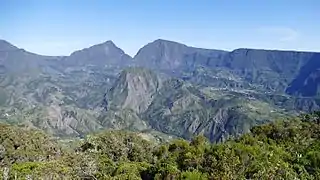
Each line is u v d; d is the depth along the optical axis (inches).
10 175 2226.9
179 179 1769.2
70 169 2319.1
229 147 2003.0
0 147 3228.3
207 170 1809.8
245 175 1560.0
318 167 1945.1
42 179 2130.9
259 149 2058.3
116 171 2345.0
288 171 1606.8
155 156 3102.9
